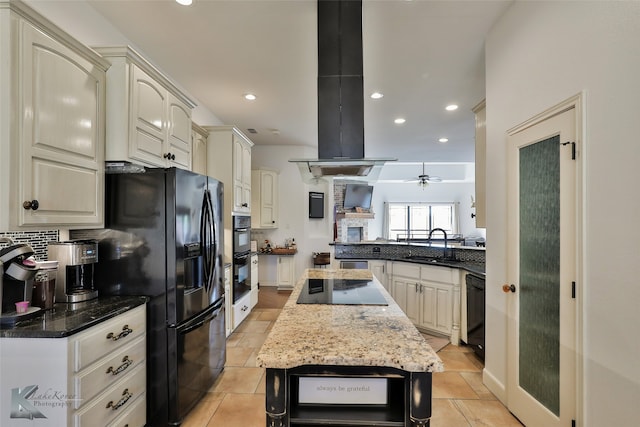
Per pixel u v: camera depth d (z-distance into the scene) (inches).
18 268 58.6
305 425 47.1
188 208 83.0
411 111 159.5
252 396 92.4
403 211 420.2
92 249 73.0
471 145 233.6
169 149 92.3
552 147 66.9
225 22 88.1
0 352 53.1
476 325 115.6
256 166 233.3
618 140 50.6
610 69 51.9
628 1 48.6
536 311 73.0
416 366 42.3
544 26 69.0
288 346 46.8
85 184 67.6
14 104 51.7
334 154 80.9
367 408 47.8
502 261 87.7
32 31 54.6
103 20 85.6
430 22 88.5
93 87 69.2
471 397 91.7
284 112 161.9
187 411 81.3
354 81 80.3
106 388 62.0
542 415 70.6
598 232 54.7
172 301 76.5
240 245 150.3
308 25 89.7
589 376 56.8
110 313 62.8
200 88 132.1
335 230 314.7
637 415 47.3
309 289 83.0
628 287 48.8
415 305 144.3
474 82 126.6
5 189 50.8
